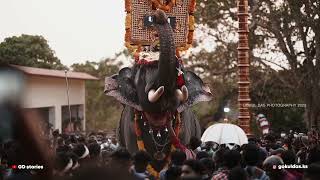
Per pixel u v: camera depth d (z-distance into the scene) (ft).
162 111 37.50
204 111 123.44
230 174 25.43
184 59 110.83
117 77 40.47
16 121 14.28
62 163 27.61
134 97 39.50
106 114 164.86
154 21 35.96
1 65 14.11
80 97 129.08
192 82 42.01
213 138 43.52
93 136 68.39
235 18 105.09
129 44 41.78
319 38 88.69
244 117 55.21
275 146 44.60
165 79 35.24
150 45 41.47
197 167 25.13
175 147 38.78
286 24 92.43
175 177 27.84
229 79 109.50
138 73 38.78
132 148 41.22
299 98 99.96
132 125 40.57
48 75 101.19
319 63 89.61
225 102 111.86
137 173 28.12
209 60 109.91
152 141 39.17
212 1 105.70
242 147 36.35
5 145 27.78
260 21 94.22
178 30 42.01
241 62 55.42
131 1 41.52
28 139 14.73
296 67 93.56
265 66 99.86
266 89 104.12
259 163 29.68
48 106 109.29
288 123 104.83
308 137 51.44
